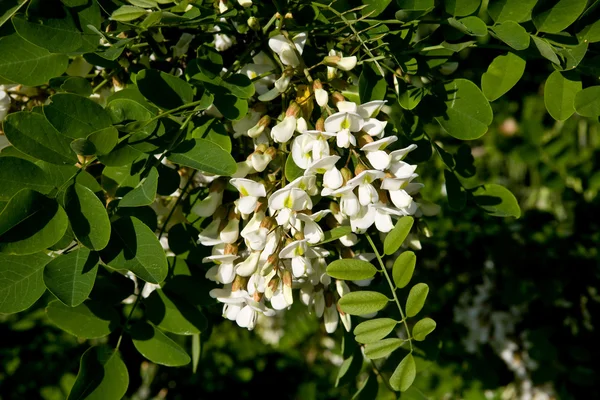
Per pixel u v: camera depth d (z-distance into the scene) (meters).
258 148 0.69
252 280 0.68
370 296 0.69
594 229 1.14
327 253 0.70
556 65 0.69
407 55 0.70
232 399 1.69
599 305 1.12
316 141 0.67
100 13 0.69
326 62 0.68
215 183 0.71
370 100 0.68
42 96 0.75
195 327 0.73
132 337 0.72
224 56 0.73
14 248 0.64
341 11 0.71
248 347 1.75
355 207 0.67
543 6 0.69
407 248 0.78
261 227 0.67
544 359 1.11
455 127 0.70
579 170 1.15
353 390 0.81
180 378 1.64
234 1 0.71
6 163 0.65
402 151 0.67
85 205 0.65
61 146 0.67
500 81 0.70
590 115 0.69
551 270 1.13
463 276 1.23
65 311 0.71
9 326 1.44
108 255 0.66
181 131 0.68
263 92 0.71
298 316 1.75
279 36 0.69
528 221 1.17
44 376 1.47
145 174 0.67
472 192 0.77
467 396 1.23
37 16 0.67
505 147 1.24
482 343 1.23
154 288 0.75
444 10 0.70
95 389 0.70
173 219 0.76
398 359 0.77
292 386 1.75
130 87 0.71
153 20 0.68
